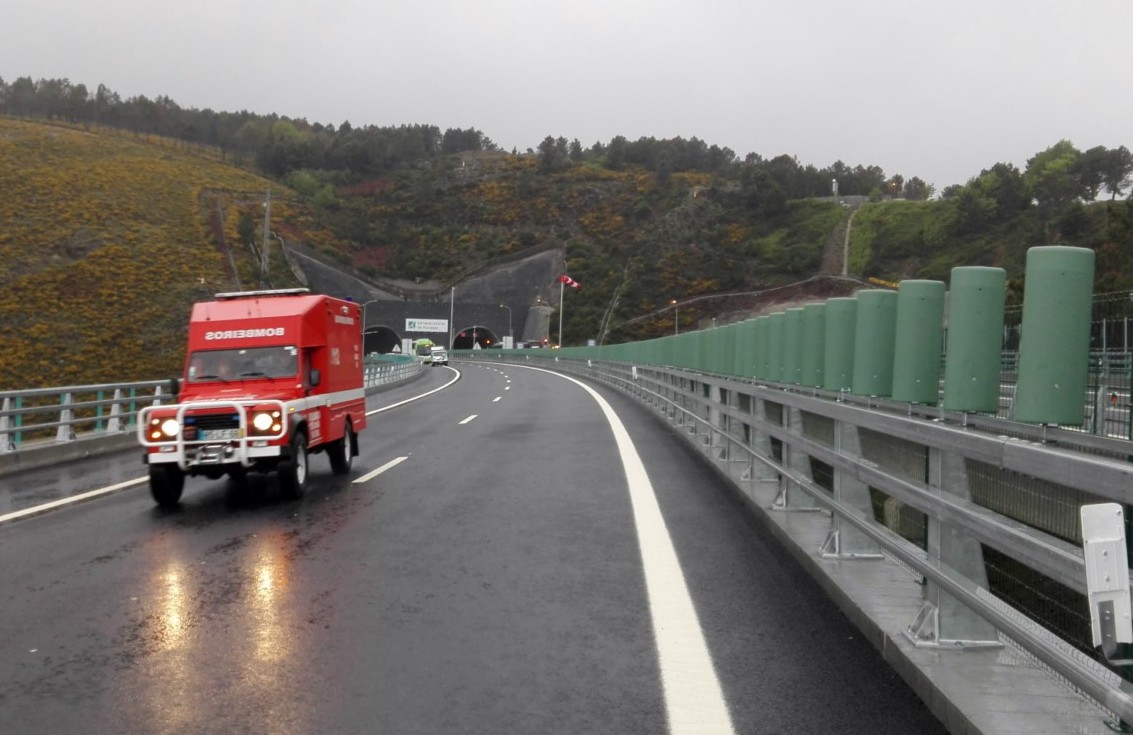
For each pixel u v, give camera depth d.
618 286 110.94
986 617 3.70
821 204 111.81
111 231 87.06
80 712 4.51
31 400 48.78
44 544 8.85
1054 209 75.81
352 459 15.52
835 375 9.66
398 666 5.09
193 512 10.66
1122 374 5.89
